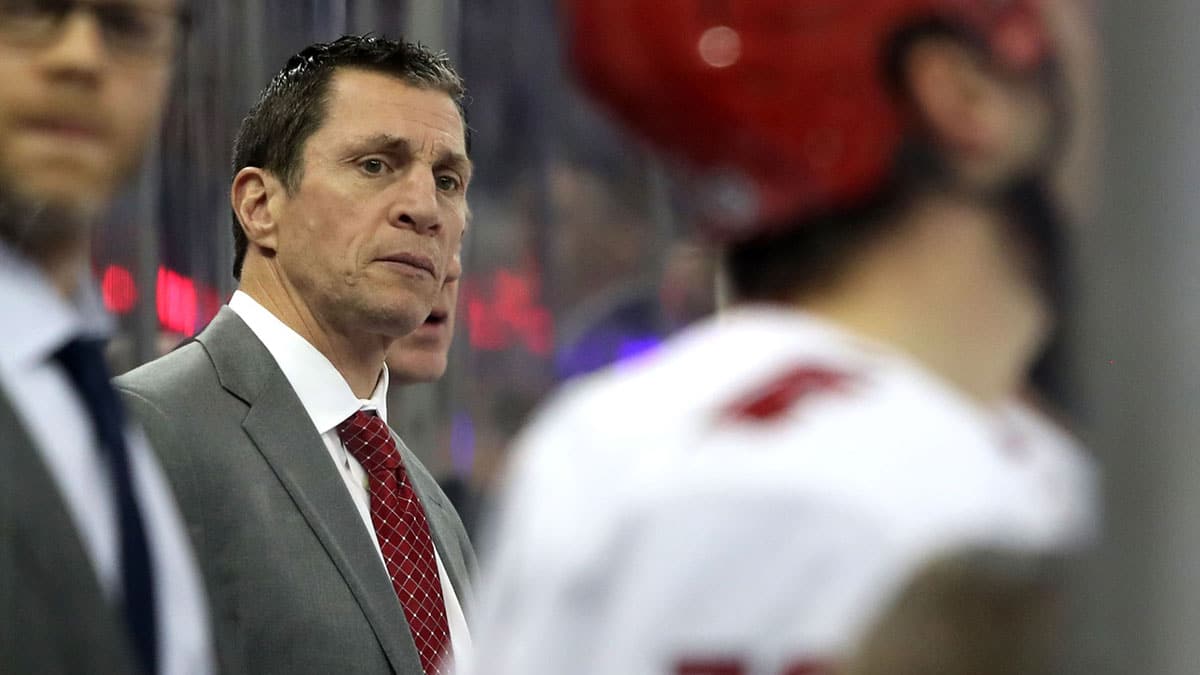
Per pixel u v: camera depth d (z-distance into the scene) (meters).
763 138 2.05
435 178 6.25
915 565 1.89
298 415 5.68
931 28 2.03
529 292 9.97
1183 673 1.94
